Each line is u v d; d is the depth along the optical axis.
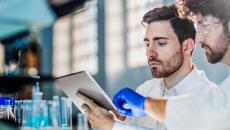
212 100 1.64
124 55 3.23
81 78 1.81
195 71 2.17
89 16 3.96
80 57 4.13
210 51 2.10
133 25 3.10
